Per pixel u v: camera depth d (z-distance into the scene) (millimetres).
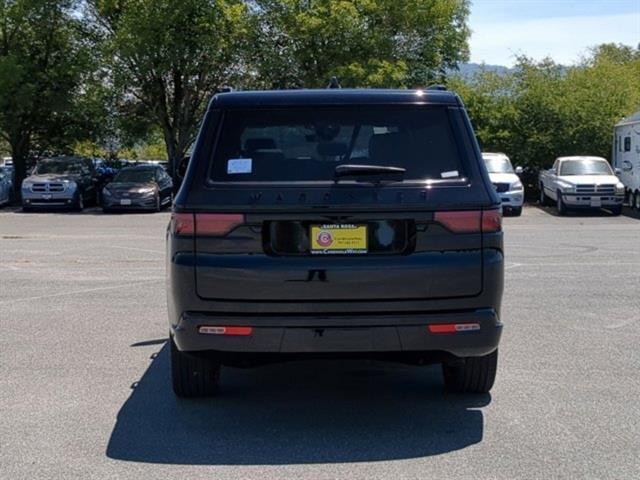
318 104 5316
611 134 31016
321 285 4926
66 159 29891
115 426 5438
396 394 6191
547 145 31266
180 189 5195
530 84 31781
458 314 4996
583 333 8133
